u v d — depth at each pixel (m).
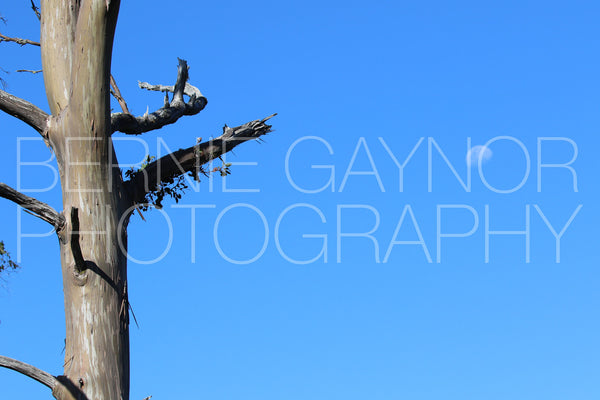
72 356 8.16
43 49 9.03
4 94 8.62
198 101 10.54
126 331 8.46
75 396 7.93
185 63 10.54
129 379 8.44
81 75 8.28
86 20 8.15
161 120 9.80
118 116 9.15
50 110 8.87
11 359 7.73
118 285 8.44
